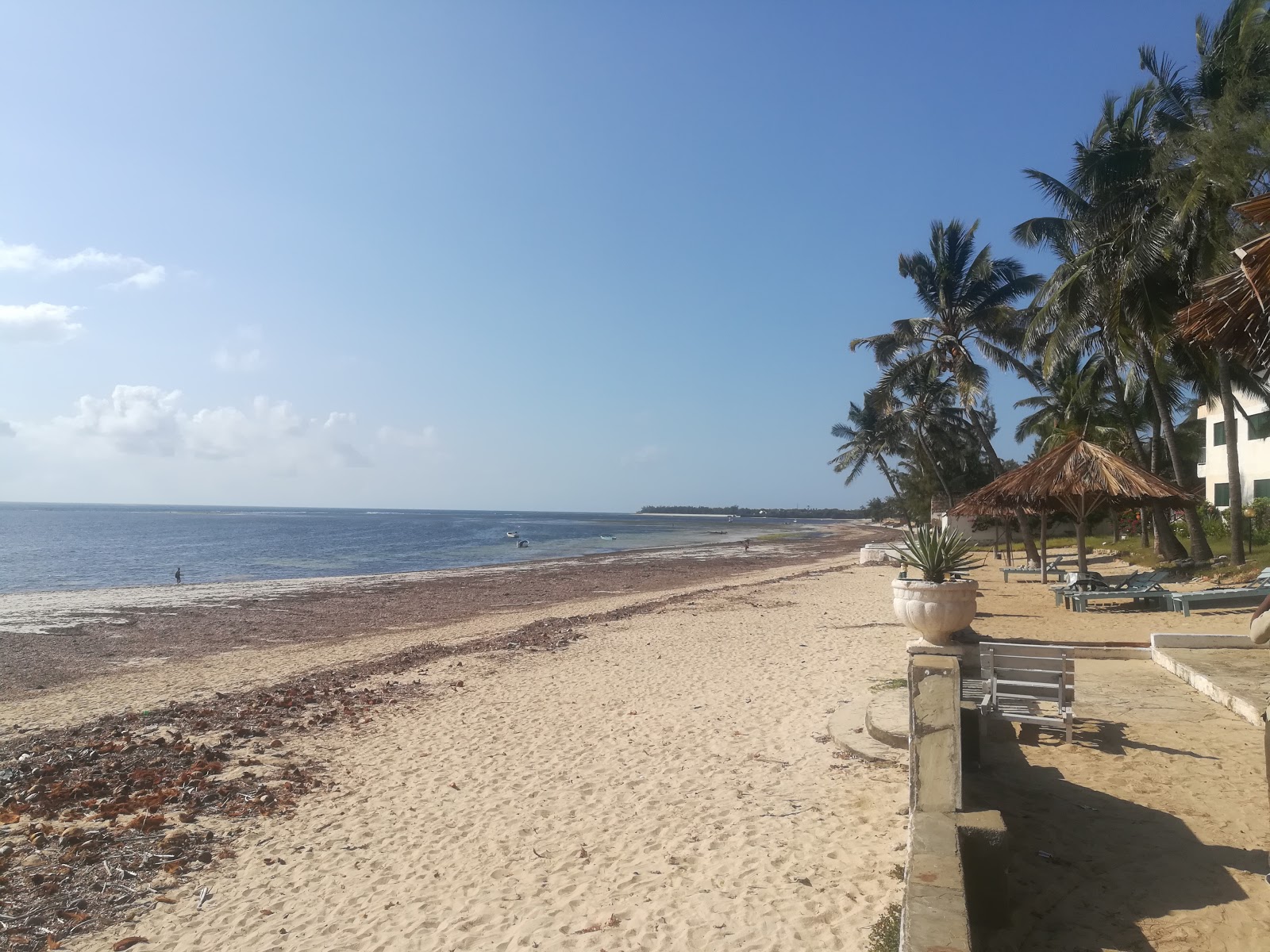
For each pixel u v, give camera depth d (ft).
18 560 157.69
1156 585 49.06
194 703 37.32
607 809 20.34
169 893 17.28
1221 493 104.06
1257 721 20.52
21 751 29.27
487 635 56.59
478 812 20.89
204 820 21.42
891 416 143.23
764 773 21.85
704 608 64.49
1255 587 43.86
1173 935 11.50
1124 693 24.71
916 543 26.04
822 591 76.48
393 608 78.48
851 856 16.03
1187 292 59.52
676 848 17.49
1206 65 57.67
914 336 103.81
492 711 32.07
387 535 288.92
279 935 15.24
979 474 139.85
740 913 14.30
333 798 22.77
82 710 37.37
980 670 23.41
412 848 18.97
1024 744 20.01
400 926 15.25
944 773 13.38
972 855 12.19
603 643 48.37
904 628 47.26
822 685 32.07
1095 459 47.55
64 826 21.13
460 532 329.11
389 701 35.27
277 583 105.09
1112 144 61.41
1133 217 61.16
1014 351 102.73
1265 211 12.05
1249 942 11.16
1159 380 69.72
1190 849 14.06
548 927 14.64
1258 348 14.08
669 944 13.56
